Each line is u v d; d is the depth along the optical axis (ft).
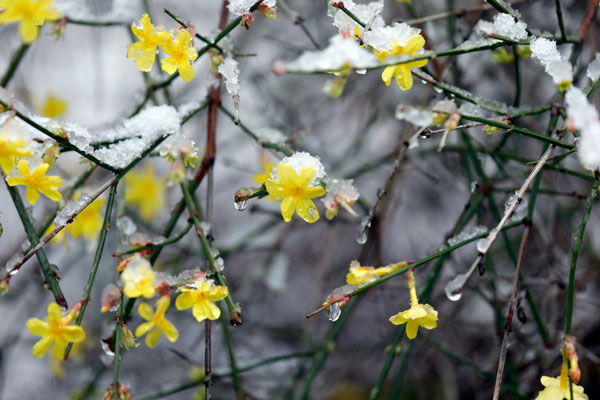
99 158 5.23
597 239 9.96
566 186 9.74
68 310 4.61
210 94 6.31
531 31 5.32
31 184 4.59
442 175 11.34
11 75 6.77
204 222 5.65
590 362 8.92
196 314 4.44
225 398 10.45
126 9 6.68
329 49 4.07
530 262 10.21
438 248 6.97
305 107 12.03
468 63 9.76
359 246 11.83
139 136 5.66
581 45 6.26
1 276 5.03
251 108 11.10
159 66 7.02
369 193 11.88
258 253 12.14
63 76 12.02
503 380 8.19
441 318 9.23
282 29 11.53
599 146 4.12
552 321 7.70
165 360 10.29
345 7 5.07
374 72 10.64
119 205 7.28
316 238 12.41
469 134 7.04
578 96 4.23
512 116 5.20
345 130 12.34
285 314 12.01
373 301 11.57
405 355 6.95
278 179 4.83
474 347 9.81
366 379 10.96
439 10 10.14
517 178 8.13
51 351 9.84
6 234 10.85
